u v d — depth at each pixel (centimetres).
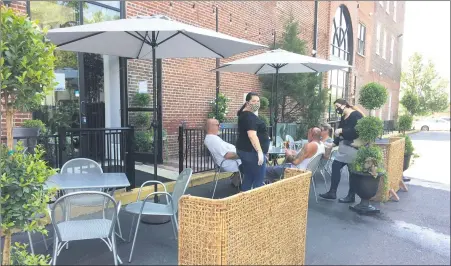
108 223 315
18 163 250
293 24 1109
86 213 406
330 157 635
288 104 1140
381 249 373
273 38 1153
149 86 762
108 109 730
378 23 1973
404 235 416
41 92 258
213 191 570
